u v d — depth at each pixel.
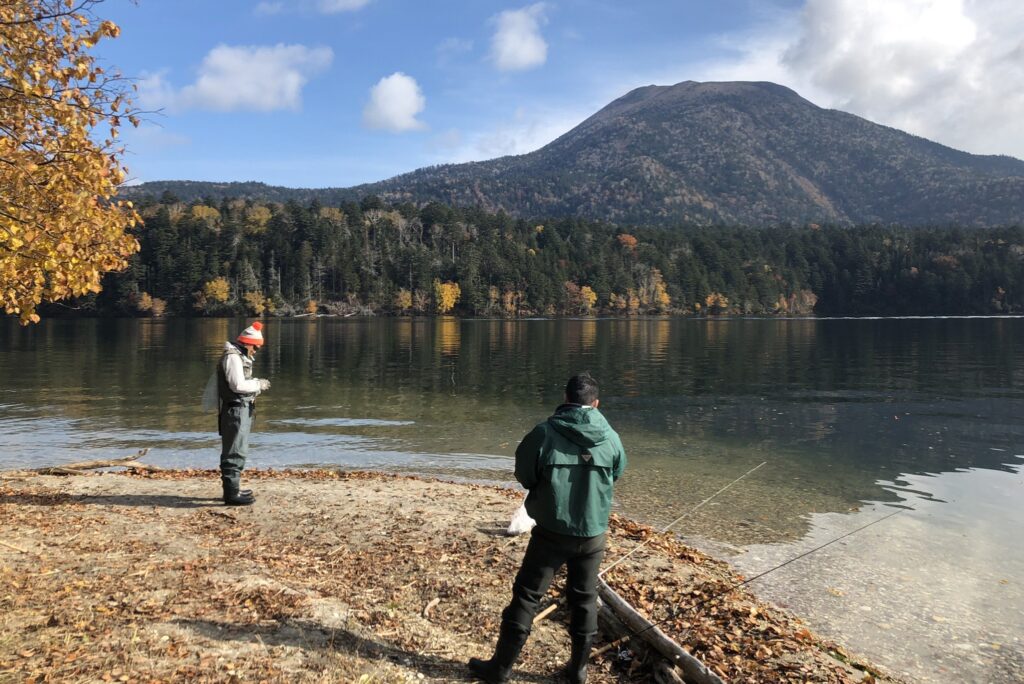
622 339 69.44
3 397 22.23
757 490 11.10
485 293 159.12
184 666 3.80
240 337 8.14
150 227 143.38
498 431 16.77
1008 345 56.50
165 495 8.55
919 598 6.49
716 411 21.05
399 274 163.38
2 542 5.98
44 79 5.78
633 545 7.31
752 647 4.66
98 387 25.25
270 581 5.30
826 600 6.39
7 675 3.55
